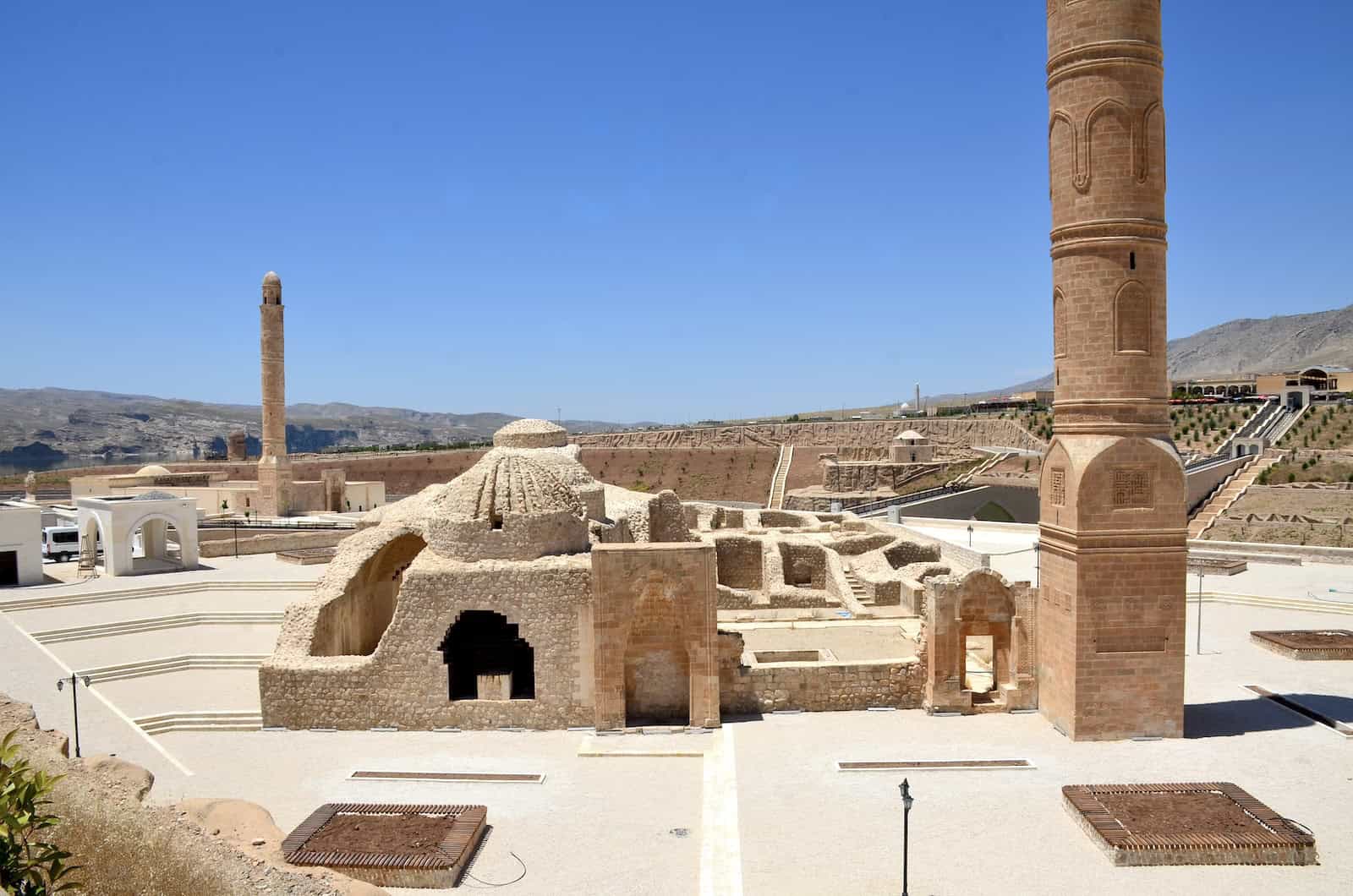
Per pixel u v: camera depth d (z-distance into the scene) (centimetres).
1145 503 2602
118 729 2652
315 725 2877
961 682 2916
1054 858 1950
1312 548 5422
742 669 2939
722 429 17250
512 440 4066
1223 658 3497
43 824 1211
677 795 2338
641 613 2888
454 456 13425
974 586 2914
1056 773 2394
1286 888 1808
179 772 2455
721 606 4306
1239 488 8069
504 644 3350
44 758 1836
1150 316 2609
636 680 2908
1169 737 2633
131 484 8219
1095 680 2622
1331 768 2395
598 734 2786
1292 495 7425
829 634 3738
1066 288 2670
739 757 2555
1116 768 2416
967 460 11306
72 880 1303
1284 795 2230
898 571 4553
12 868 1138
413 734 2833
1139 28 2558
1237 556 5525
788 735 2731
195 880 1423
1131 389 2597
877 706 2950
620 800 2306
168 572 5369
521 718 2859
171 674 3534
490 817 2206
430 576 2864
